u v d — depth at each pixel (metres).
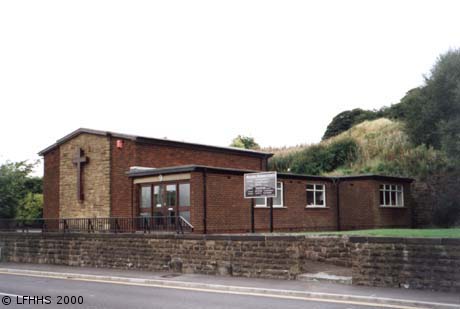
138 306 10.92
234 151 30.78
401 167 36.03
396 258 12.89
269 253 15.12
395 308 10.56
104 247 19.47
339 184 30.61
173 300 11.77
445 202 32.09
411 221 33.19
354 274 13.55
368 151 42.09
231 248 15.88
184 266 16.98
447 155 25.19
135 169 25.11
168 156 27.72
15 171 28.55
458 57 25.98
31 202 35.53
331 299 11.78
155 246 17.89
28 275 18.30
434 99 26.58
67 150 29.72
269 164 46.50
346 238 17.69
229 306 10.83
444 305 10.44
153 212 24.00
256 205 25.20
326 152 44.28
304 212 27.91
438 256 12.26
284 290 12.68
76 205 28.72
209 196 22.84
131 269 18.41
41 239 21.97
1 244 23.59
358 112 64.00
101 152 27.72
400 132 43.81
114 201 26.92
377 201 29.73
